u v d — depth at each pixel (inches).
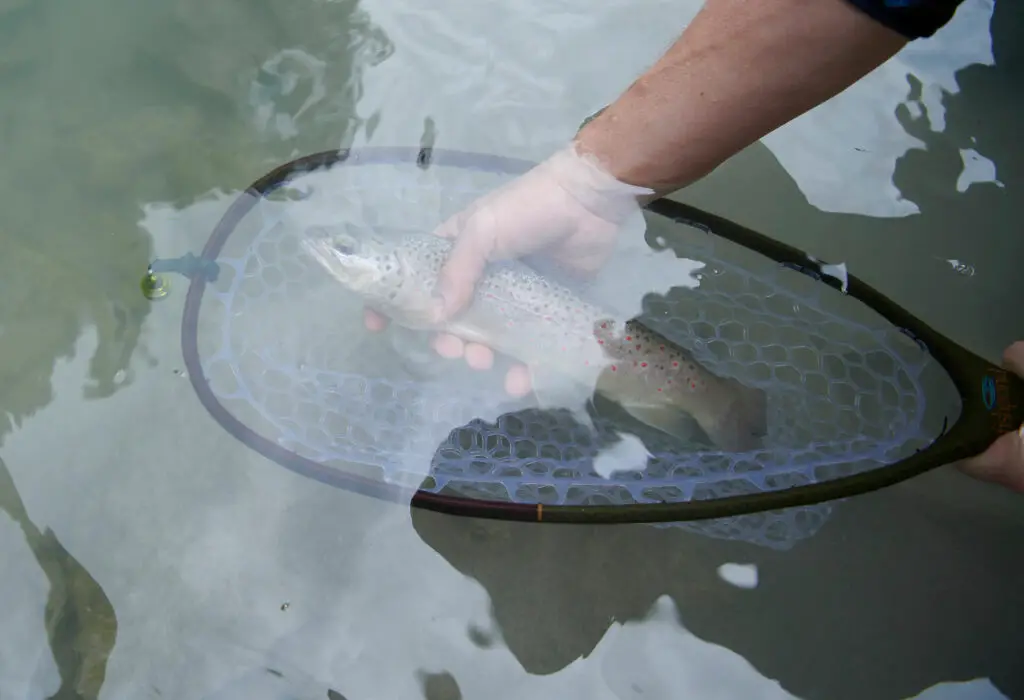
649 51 40.3
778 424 34.2
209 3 41.0
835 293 35.8
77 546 32.0
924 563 33.1
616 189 34.3
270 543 32.4
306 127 38.4
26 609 31.3
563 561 32.8
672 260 36.4
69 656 30.9
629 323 34.9
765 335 35.5
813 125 39.1
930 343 34.0
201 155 37.9
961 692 31.5
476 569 32.6
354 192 37.2
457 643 31.6
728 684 31.4
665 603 32.4
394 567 32.4
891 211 37.6
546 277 35.3
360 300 35.4
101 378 34.0
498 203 34.8
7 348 34.3
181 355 34.4
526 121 38.6
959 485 34.0
